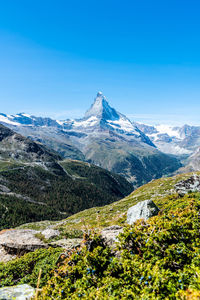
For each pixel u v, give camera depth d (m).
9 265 14.52
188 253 7.06
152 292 5.30
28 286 7.57
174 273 5.65
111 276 6.59
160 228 8.48
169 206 21.09
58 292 6.89
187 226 8.81
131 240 8.22
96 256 7.79
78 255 8.44
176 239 7.95
